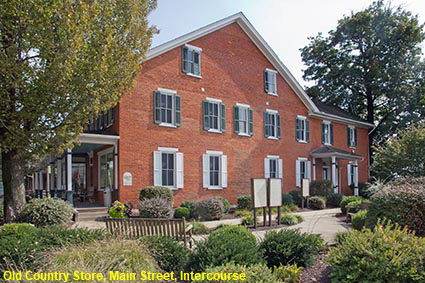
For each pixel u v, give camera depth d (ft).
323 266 21.90
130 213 48.19
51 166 73.51
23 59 33.71
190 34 63.16
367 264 16.81
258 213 54.29
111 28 35.94
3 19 32.14
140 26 39.65
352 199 58.34
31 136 34.06
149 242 22.86
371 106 112.57
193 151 62.69
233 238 21.03
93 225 42.80
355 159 89.10
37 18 31.09
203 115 64.80
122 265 18.02
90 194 69.31
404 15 105.09
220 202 52.54
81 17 32.37
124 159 54.49
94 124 66.74
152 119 57.88
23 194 38.42
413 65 104.53
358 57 110.93
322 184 75.87
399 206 24.97
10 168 37.58
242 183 69.92
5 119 33.99
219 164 66.69
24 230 24.02
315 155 84.38
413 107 104.53
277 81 79.66
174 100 60.70
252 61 74.84
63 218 39.14
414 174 61.72
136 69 40.96
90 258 18.31
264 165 74.43
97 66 33.88
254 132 73.41
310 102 84.84
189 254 21.39
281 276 18.90
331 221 48.91
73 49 31.91
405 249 17.11
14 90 33.99
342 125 96.78
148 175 56.80
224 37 69.97
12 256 20.70
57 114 34.35
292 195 72.28
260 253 20.68
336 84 114.83
